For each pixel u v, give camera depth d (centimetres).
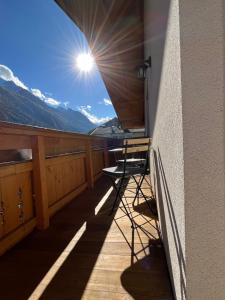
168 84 109
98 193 356
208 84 74
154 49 195
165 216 139
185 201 77
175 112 92
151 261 149
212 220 75
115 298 116
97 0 279
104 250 167
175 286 104
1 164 172
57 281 133
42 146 222
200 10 73
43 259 158
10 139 180
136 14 316
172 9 93
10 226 180
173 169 102
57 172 277
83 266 147
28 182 210
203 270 75
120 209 264
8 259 159
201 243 76
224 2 72
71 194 315
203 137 75
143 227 206
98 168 497
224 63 73
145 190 353
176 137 91
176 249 98
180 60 76
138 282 128
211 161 74
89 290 123
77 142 355
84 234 198
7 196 178
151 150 283
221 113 73
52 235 199
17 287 129
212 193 75
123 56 412
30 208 211
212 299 75
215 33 73
